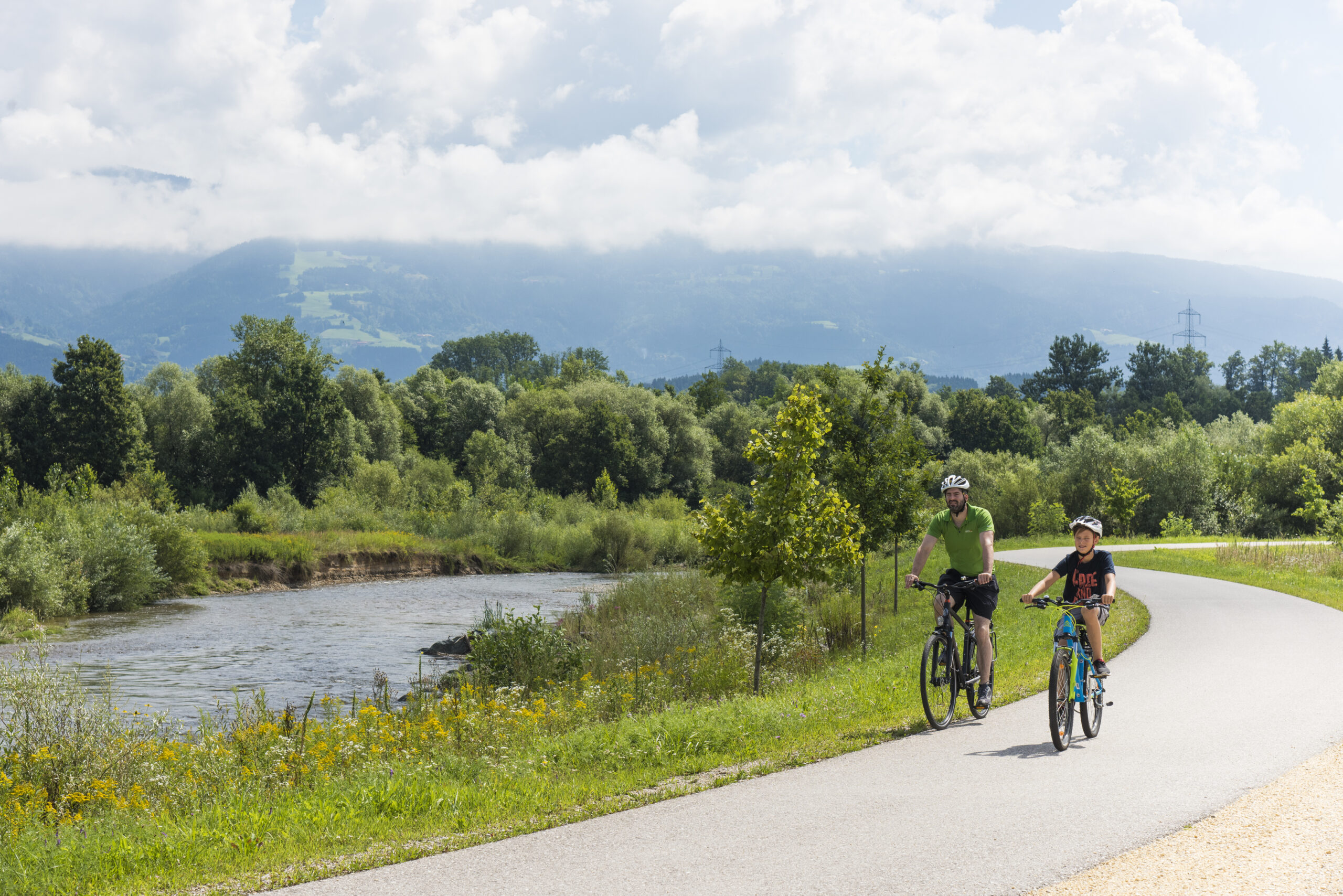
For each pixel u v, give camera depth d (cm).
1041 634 1426
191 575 3675
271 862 533
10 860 580
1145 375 14588
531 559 5075
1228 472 5547
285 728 1000
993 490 5900
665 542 5294
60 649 2292
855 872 464
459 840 550
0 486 3666
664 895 444
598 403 7956
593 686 1284
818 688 1049
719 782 658
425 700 1312
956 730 801
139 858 556
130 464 5562
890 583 2616
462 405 8581
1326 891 424
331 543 4388
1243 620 1542
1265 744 709
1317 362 16038
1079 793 589
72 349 5550
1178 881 440
